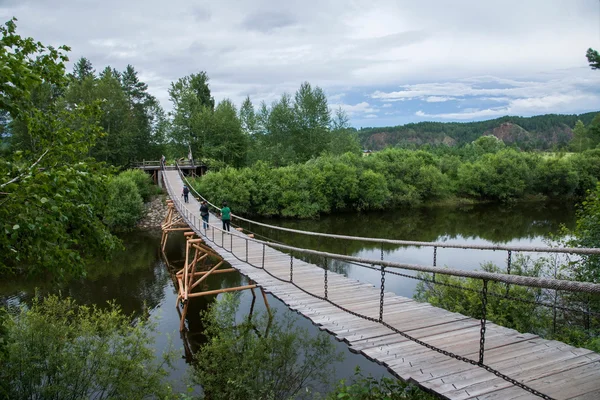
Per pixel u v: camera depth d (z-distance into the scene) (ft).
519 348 18.85
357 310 26.71
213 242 58.03
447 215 160.76
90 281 73.46
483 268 44.52
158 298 64.54
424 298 42.04
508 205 192.44
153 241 107.55
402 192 179.42
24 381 26.81
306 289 32.91
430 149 285.64
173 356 33.50
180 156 191.72
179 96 193.26
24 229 21.72
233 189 143.33
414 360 18.20
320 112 209.97
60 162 24.35
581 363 16.90
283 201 148.05
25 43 23.16
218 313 38.63
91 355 28.40
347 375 39.11
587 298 33.24
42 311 36.55
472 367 17.11
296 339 36.40
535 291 37.63
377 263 21.83
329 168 165.68
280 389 32.07
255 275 38.78
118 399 27.61
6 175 22.34
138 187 136.77
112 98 159.53
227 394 31.73
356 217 155.53
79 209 25.00
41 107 111.34
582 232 37.73
